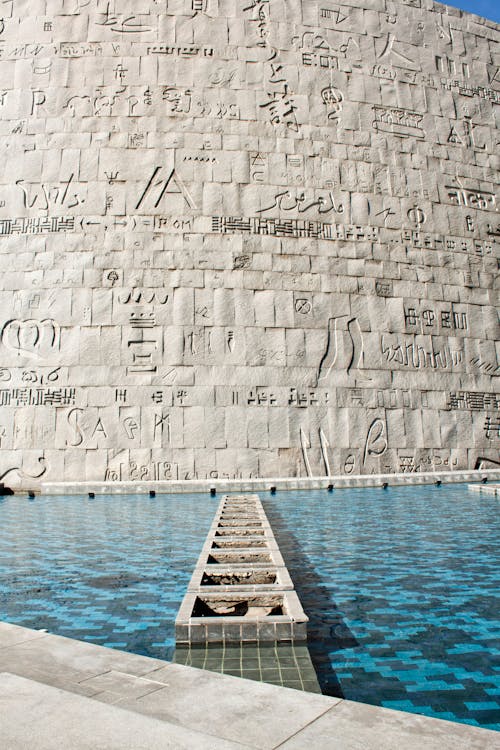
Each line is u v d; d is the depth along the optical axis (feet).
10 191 55.42
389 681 10.47
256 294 55.21
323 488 49.73
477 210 64.59
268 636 11.86
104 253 54.13
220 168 57.21
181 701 7.43
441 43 68.03
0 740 6.13
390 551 21.99
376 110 63.00
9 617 14.15
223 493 47.55
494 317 62.39
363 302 57.82
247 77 59.93
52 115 57.06
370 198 60.44
